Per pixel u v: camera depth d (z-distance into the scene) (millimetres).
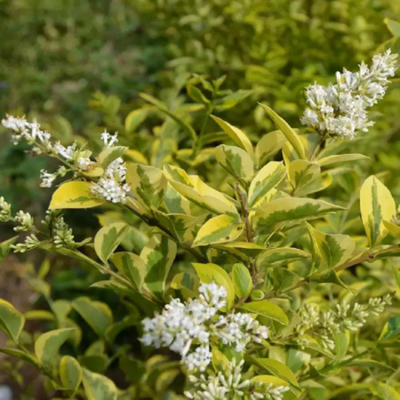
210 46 1003
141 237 531
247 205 392
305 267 574
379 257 413
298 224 470
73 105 1437
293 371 450
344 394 543
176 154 643
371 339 599
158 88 1204
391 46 494
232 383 371
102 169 393
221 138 628
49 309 1019
